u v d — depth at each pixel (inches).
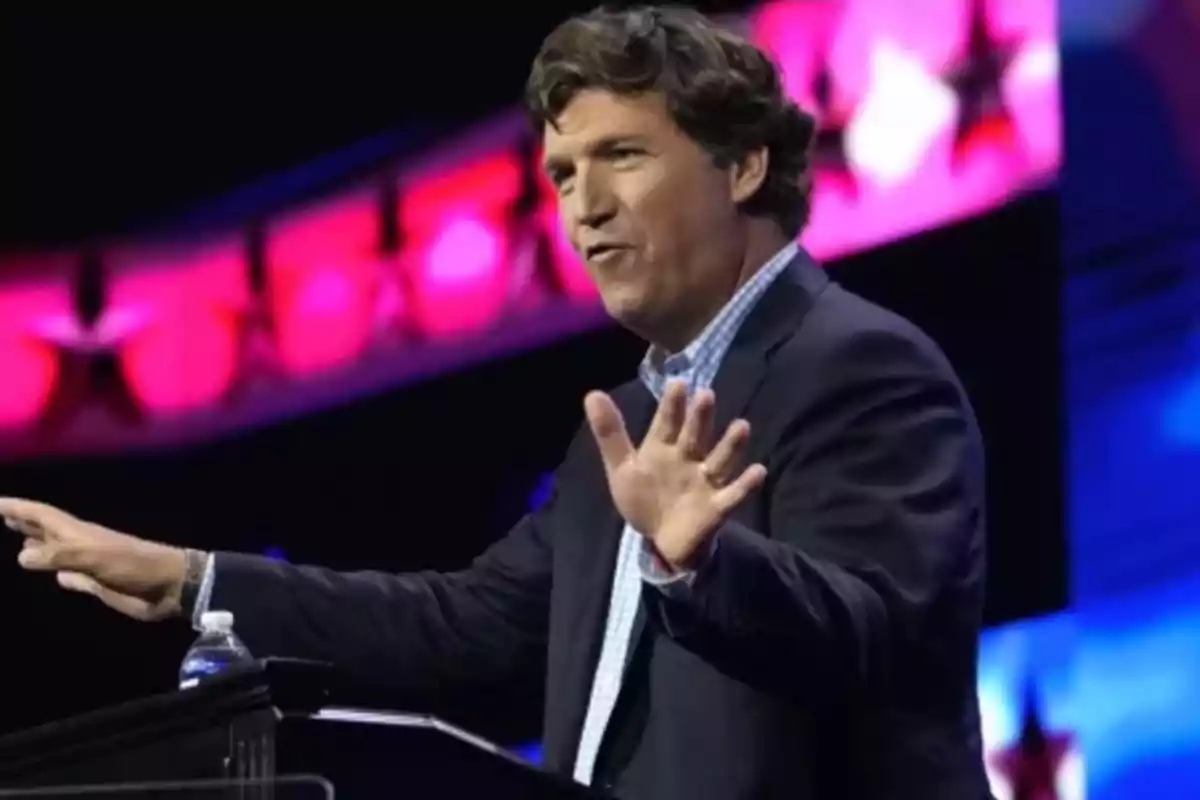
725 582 220.7
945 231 481.4
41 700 521.3
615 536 272.2
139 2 540.7
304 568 297.6
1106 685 455.5
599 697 263.1
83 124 542.0
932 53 485.4
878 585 238.1
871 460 251.1
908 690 251.1
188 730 189.2
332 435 531.5
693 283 266.8
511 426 521.3
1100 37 471.8
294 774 184.5
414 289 530.6
